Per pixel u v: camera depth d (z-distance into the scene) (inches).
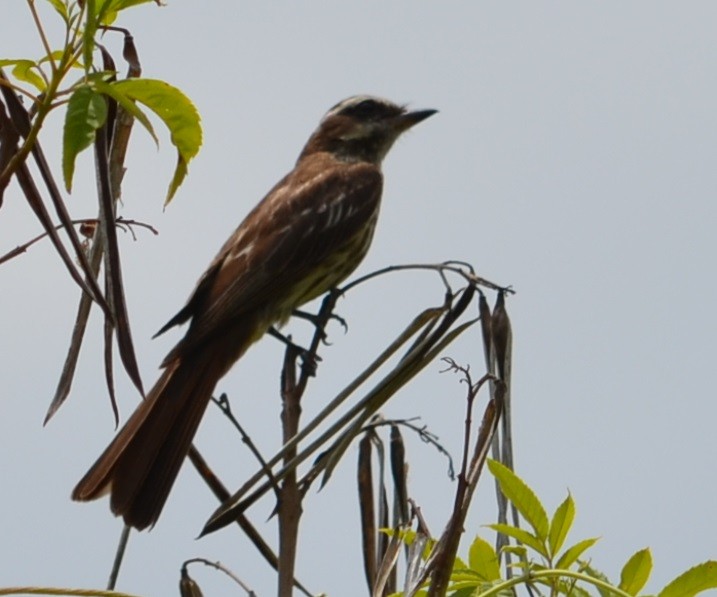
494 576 258.2
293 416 299.7
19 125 213.2
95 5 187.6
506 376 276.5
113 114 241.3
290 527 269.0
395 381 270.7
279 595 266.2
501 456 278.7
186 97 203.8
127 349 221.9
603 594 254.4
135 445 357.1
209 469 282.5
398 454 295.3
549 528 255.4
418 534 245.3
